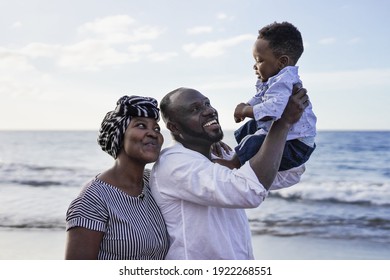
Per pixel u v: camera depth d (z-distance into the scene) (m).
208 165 3.09
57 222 12.00
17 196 15.91
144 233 3.05
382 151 27.45
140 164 3.14
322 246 10.48
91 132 45.75
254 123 3.72
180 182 3.09
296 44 3.50
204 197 3.03
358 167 22.11
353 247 10.42
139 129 3.09
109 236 3.01
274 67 3.49
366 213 13.97
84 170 22.67
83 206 2.99
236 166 3.42
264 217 13.32
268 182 3.02
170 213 3.18
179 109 3.23
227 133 37.88
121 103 3.12
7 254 9.07
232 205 3.00
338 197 16.00
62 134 44.28
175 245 3.16
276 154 3.04
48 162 25.72
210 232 3.13
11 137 39.91
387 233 11.66
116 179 3.13
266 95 3.25
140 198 3.13
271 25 3.57
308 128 3.39
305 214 13.71
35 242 9.99
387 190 16.91
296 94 3.20
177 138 3.30
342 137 33.66
